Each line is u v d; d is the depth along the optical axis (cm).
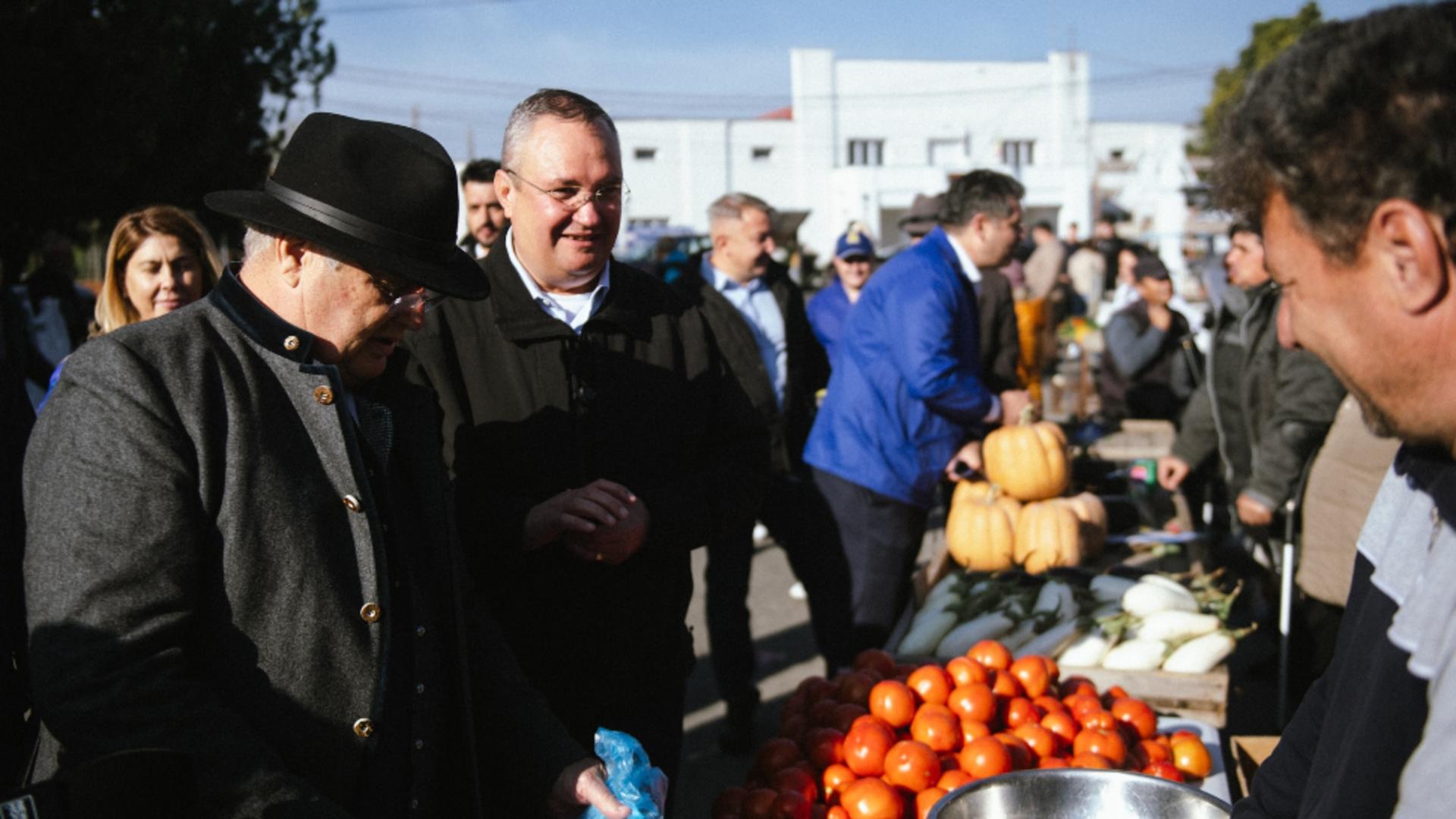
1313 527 351
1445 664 92
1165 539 463
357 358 167
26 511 144
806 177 4375
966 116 4494
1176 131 4834
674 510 235
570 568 234
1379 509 122
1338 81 91
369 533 159
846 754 240
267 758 143
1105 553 464
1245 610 471
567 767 187
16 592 210
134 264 302
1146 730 273
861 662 288
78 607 138
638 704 242
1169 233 2192
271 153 1061
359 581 158
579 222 230
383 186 159
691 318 261
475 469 232
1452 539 96
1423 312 91
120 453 142
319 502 155
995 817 191
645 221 4272
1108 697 293
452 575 183
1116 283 1490
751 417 268
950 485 676
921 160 4484
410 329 169
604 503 217
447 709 180
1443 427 95
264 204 158
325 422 157
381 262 156
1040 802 193
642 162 4250
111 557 139
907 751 233
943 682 261
